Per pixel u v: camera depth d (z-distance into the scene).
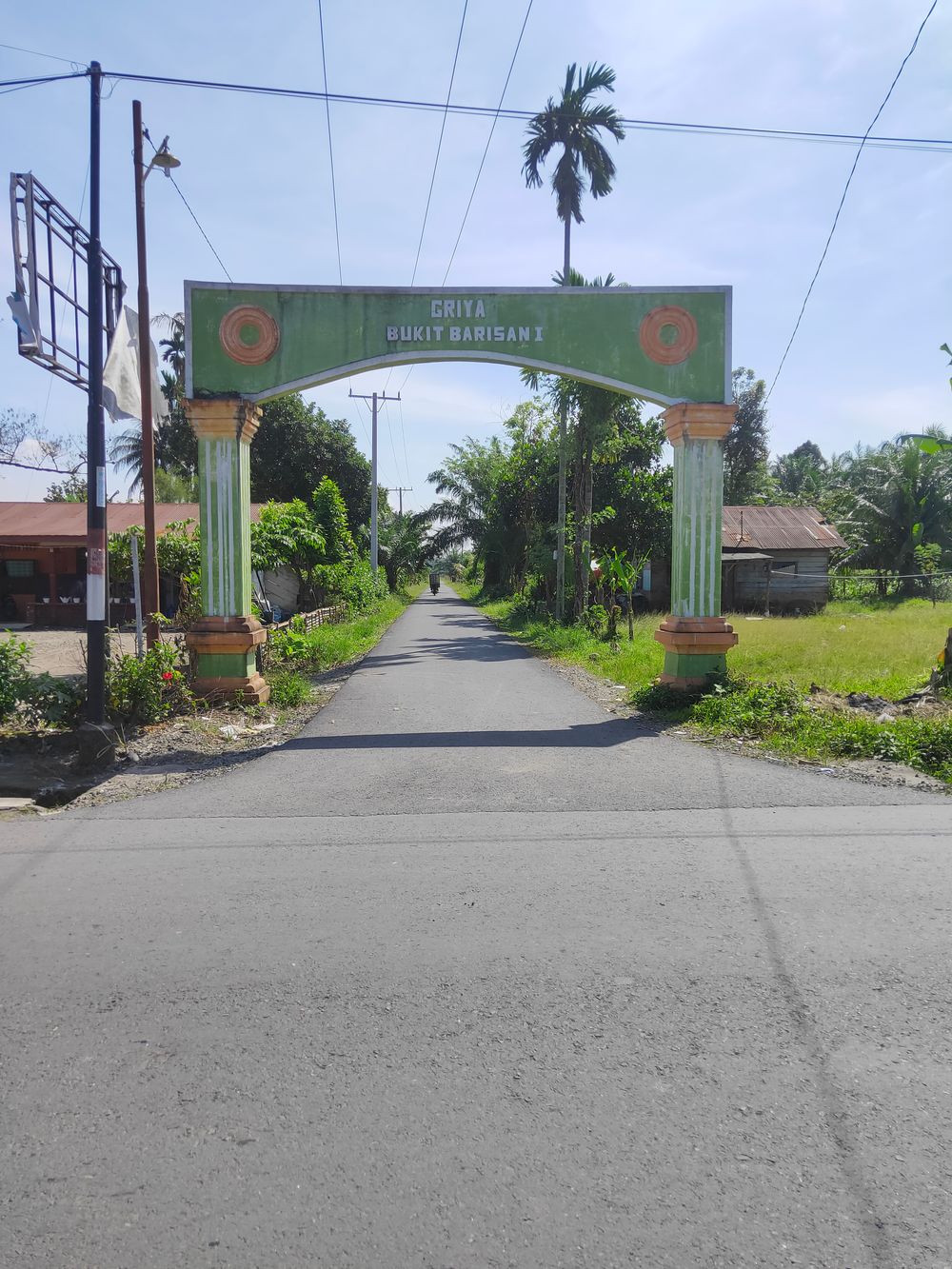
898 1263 2.20
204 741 9.05
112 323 9.45
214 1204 2.44
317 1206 2.42
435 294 10.56
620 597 26.02
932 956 3.92
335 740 9.09
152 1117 2.84
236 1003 3.57
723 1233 2.31
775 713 9.45
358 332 10.58
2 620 26.34
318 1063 3.12
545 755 8.23
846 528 37.75
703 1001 3.54
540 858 5.30
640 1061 3.12
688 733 9.26
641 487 31.02
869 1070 3.06
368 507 44.69
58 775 7.86
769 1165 2.57
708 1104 2.87
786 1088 2.95
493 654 18.25
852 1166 2.56
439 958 3.95
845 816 6.16
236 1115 2.84
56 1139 2.74
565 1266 2.20
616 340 10.68
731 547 30.78
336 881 4.96
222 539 10.73
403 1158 2.62
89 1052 3.22
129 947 4.11
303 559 26.48
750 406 49.03
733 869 5.05
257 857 5.41
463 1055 3.17
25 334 7.95
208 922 4.40
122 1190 2.50
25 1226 2.37
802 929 4.21
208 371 10.55
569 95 21.30
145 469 12.93
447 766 7.81
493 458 48.16
